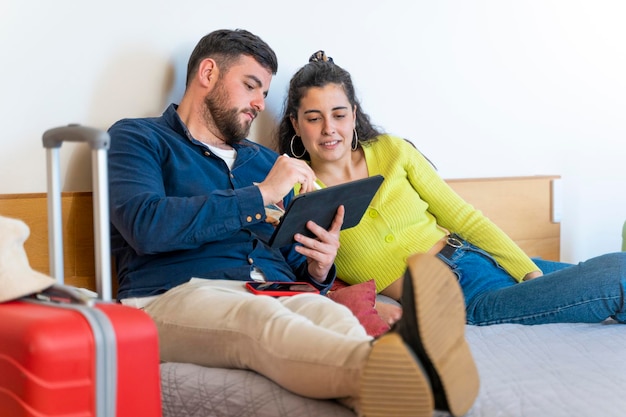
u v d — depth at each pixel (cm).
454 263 224
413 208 232
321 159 228
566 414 134
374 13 259
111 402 124
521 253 232
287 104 234
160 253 184
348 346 131
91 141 134
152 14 214
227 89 203
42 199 192
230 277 187
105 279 137
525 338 185
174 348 165
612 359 167
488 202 276
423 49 271
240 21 231
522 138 298
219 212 176
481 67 285
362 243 224
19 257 137
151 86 215
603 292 198
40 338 118
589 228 319
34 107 196
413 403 117
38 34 196
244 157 207
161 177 188
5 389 124
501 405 139
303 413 134
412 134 270
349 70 254
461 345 126
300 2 243
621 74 324
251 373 152
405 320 120
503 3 289
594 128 318
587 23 313
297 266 209
